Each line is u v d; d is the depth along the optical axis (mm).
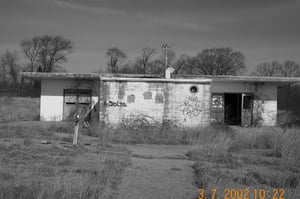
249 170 7730
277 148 10867
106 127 15055
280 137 11773
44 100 20594
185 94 17734
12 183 5516
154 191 5703
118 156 8758
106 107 17500
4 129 14219
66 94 20594
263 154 10461
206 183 6195
